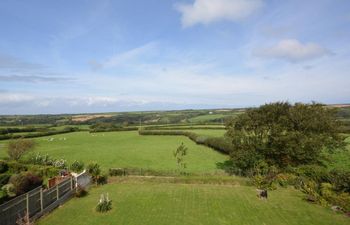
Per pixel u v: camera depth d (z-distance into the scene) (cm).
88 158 5053
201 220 1831
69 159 4969
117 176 3138
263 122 3036
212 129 9375
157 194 2464
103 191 2634
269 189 2570
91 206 2159
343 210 1961
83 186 2706
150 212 1991
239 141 3128
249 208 2064
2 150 6034
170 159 4766
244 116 3225
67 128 11581
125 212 1997
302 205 2128
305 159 2819
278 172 2830
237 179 2830
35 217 1867
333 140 2938
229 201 2239
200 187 2719
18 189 2455
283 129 2930
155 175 3139
